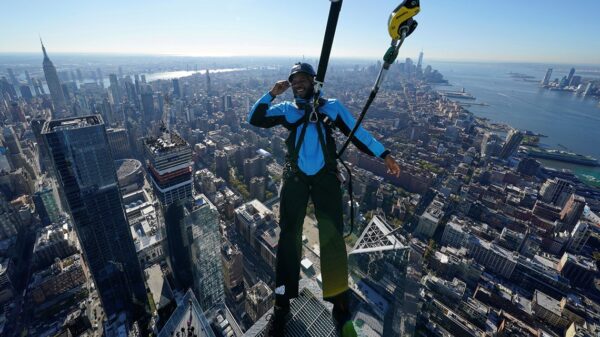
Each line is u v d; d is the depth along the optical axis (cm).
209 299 6831
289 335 817
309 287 947
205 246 6906
